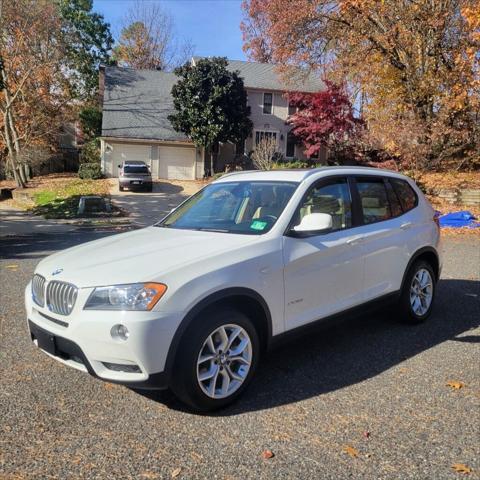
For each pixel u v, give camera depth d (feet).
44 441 10.23
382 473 9.23
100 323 10.60
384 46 71.82
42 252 33.78
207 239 13.16
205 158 111.86
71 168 140.46
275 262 12.65
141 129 109.50
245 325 11.99
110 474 9.15
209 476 9.11
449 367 14.30
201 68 102.37
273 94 117.91
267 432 10.68
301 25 74.43
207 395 11.26
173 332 10.68
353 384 13.14
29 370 13.80
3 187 106.73
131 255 12.33
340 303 14.67
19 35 97.96
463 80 62.28
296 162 102.78
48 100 114.83
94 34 141.18
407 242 17.30
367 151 82.89
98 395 12.38
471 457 9.76
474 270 28.37
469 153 70.38
